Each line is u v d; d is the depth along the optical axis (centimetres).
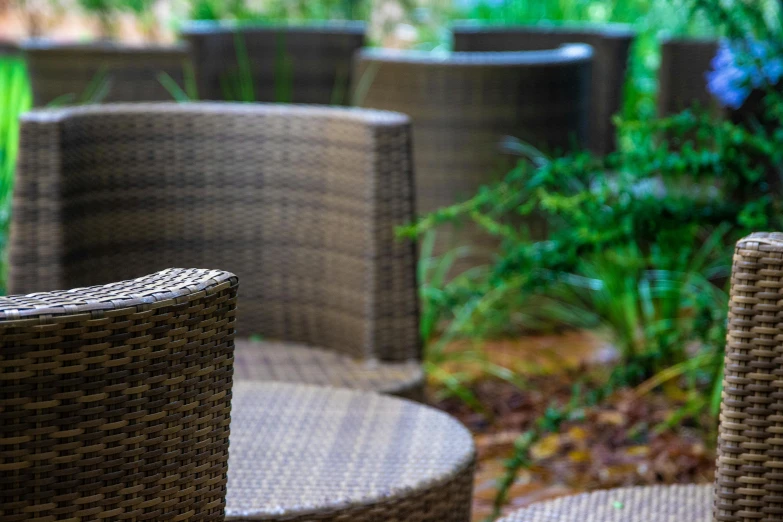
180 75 466
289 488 162
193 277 108
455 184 416
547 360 391
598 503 157
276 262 246
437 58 411
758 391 123
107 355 98
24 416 95
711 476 289
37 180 223
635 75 605
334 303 239
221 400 111
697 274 376
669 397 346
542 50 543
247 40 534
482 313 394
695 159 253
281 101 542
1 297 98
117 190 238
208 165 246
